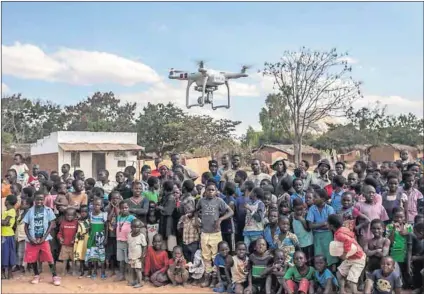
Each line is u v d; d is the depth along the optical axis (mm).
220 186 10094
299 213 8398
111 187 10984
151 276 8656
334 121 57906
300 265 7770
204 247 8680
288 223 8180
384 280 7387
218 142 41719
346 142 52500
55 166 31047
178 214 9203
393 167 10531
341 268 7754
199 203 8914
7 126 51906
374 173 10008
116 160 32250
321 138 52375
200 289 8422
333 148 50094
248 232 8633
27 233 8680
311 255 8375
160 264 8734
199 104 10891
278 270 7902
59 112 58812
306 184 10094
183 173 10766
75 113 61719
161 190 9758
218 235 8688
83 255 9125
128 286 8531
